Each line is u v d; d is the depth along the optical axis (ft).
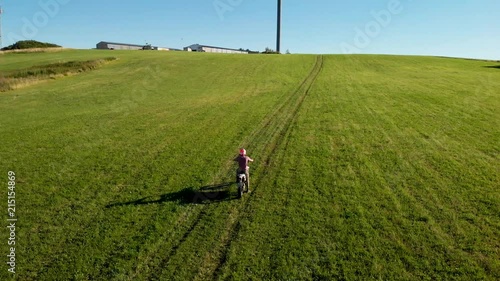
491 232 33.94
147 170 52.24
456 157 52.90
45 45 323.57
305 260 31.12
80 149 62.28
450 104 87.76
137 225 37.47
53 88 131.44
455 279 28.25
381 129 68.44
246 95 109.70
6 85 129.39
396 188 43.65
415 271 29.32
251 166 52.70
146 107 97.45
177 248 33.47
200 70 168.96
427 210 38.32
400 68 171.63
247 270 30.19
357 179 46.60
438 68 171.63
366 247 32.58
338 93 106.42
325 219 37.32
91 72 168.14
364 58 213.25
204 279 29.43
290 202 41.16
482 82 124.26
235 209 40.16
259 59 205.36
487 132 64.28
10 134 72.38
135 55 231.71
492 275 28.53
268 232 35.37
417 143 59.82
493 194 41.09
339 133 66.74
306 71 159.43
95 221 38.47
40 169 53.36
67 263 31.78
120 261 31.81
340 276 29.14
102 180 49.06
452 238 33.37
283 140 63.98
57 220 38.91
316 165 51.83
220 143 63.82
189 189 45.62
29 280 29.81
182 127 75.20
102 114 90.07
